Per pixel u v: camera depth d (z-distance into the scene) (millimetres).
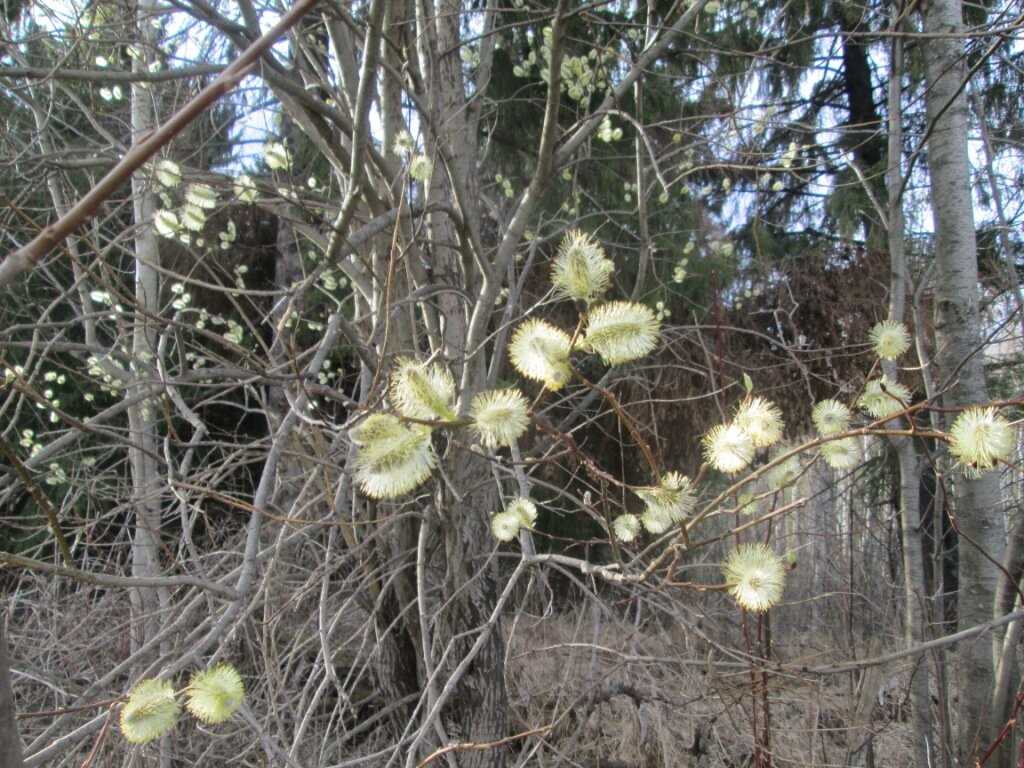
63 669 4574
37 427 7348
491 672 4098
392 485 1524
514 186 7184
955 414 3914
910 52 6777
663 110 7266
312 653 5301
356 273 4172
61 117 5906
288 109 3957
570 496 3604
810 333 7973
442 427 1555
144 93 5027
